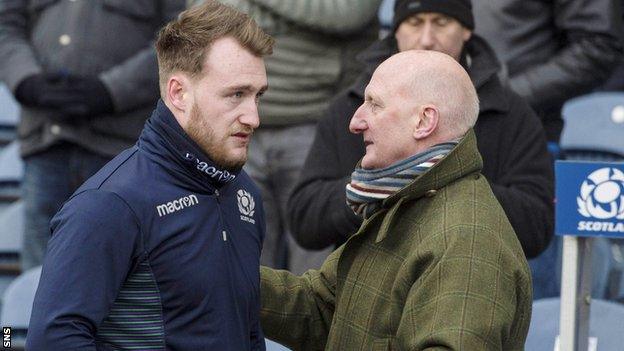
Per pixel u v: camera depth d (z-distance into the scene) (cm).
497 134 1573
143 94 2091
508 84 1666
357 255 1209
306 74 1911
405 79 1180
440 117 1173
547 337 1512
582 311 1273
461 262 1111
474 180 1176
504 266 1120
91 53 2086
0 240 2417
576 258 1255
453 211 1145
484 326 1088
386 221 1166
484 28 1955
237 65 1102
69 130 2083
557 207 1253
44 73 2073
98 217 1073
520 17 1948
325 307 1282
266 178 1930
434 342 1088
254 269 1166
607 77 1967
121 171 1105
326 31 1892
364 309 1179
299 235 1614
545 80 1923
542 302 1542
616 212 1232
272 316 1270
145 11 2108
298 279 1295
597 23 1928
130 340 1087
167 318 1093
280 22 1897
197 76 1106
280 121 1914
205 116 1106
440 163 1158
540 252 1569
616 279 2098
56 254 1073
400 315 1149
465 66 1628
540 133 1588
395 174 1178
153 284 1089
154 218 1091
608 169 1234
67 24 2097
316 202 1581
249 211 1181
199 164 1111
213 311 1104
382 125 1184
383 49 1648
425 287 1112
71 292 1059
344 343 1188
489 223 1139
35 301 1070
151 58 2095
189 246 1101
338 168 1606
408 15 1617
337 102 1636
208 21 1111
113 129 2095
